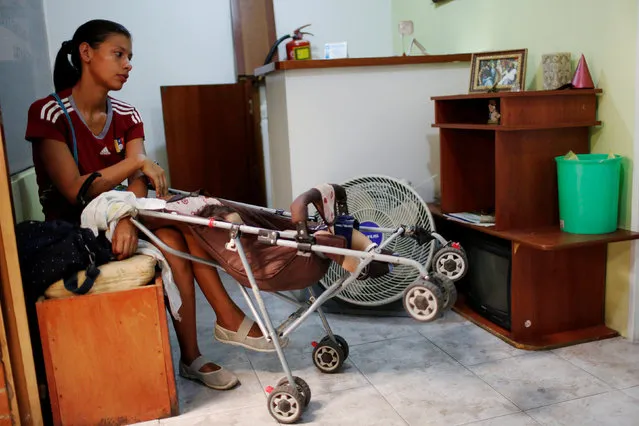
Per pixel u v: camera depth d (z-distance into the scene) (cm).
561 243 221
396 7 392
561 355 235
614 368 223
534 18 273
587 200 229
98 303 190
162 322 196
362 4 390
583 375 218
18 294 181
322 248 183
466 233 279
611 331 252
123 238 196
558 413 194
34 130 214
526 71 280
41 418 190
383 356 241
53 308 187
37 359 205
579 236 231
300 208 182
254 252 197
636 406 196
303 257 190
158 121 379
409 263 180
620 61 232
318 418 198
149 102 376
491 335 256
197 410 207
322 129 290
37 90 319
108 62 220
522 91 237
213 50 379
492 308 263
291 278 194
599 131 247
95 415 196
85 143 226
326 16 385
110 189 217
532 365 228
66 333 189
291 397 193
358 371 229
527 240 228
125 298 192
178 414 204
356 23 391
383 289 276
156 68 373
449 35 338
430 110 306
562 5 256
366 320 279
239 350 253
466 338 255
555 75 248
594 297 256
